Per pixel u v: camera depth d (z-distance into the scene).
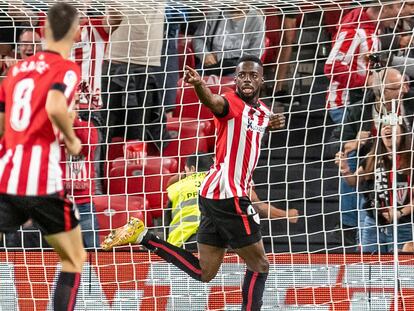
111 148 39.53
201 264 31.03
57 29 23.92
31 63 23.88
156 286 33.50
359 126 38.69
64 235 24.20
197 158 35.84
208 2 38.94
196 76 28.14
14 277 33.31
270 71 42.91
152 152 40.56
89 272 33.31
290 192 41.19
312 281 33.56
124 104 40.09
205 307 33.53
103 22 39.16
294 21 42.44
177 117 42.09
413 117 38.78
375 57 37.53
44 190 23.67
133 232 31.47
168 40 39.22
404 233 36.62
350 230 38.12
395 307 31.58
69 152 23.78
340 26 39.56
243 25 42.38
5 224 24.05
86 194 36.09
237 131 29.48
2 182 23.73
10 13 38.50
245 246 29.80
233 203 29.64
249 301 29.88
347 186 37.91
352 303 33.44
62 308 24.23
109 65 37.75
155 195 38.84
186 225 34.69
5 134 24.06
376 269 33.47
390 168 36.28
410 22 40.38
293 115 43.09
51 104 22.84
